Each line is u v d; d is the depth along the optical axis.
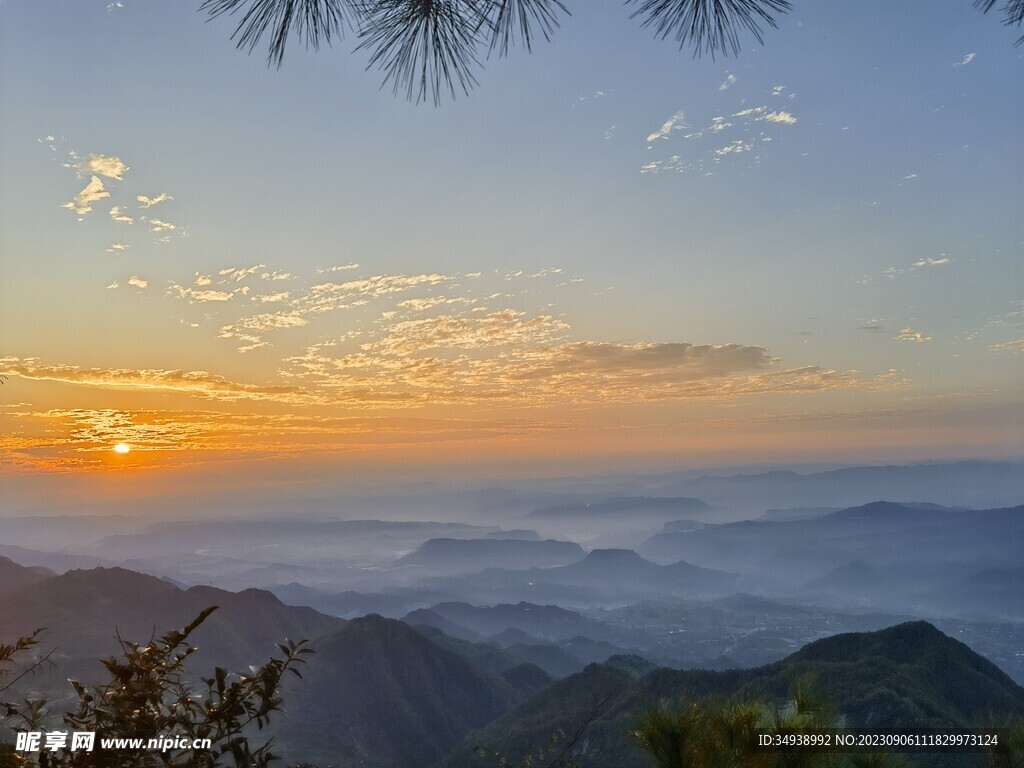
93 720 2.92
